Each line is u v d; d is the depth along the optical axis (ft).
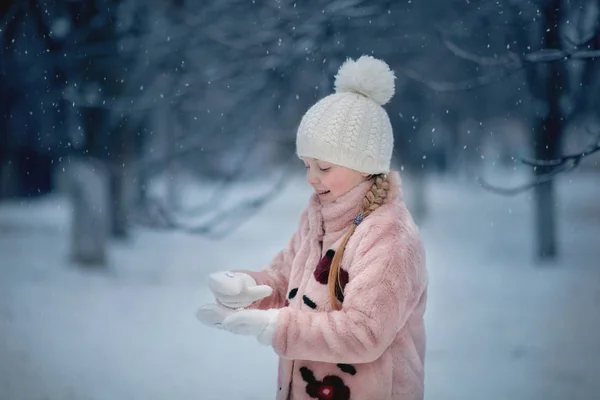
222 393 18.43
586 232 56.29
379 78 8.19
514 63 17.89
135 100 34.53
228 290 7.11
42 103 34.60
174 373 20.25
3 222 62.49
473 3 25.62
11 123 47.11
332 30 24.72
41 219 65.36
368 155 7.86
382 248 7.38
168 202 68.08
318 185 8.09
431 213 77.41
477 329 25.84
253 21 33.24
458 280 37.42
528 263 42.96
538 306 30.07
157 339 24.34
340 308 7.61
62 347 22.88
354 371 7.49
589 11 20.67
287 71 28.17
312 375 7.58
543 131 32.09
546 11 20.24
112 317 27.71
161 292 33.50
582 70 26.45
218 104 39.29
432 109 46.16
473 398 17.84
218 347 23.49
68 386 18.65
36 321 26.63
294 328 7.03
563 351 22.39
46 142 43.50
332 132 7.86
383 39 28.37
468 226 65.00
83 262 39.91
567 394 18.10
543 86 27.50
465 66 31.86
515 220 68.85
